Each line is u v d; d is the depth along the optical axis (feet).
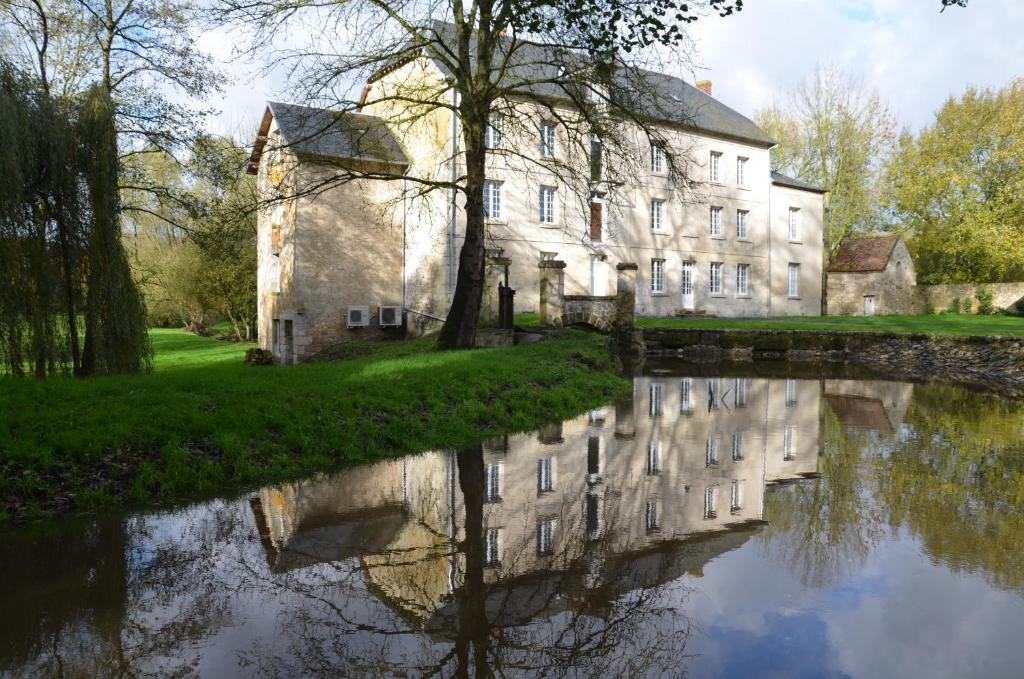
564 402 37.65
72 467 19.89
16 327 34.86
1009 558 15.66
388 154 78.89
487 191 81.66
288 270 75.92
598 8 37.83
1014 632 12.17
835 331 77.97
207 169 52.54
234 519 18.33
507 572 15.02
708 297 106.11
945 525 18.01
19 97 37.01
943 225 130.41
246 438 23.67
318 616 12.87
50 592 13.67
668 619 12.76
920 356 69.72
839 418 35.53
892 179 134.82
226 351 94.22
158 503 19.57
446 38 72.79
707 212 105.50
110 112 40.55
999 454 26.84
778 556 15.88
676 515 18.99
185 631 12.17
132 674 10.65
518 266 83.61
